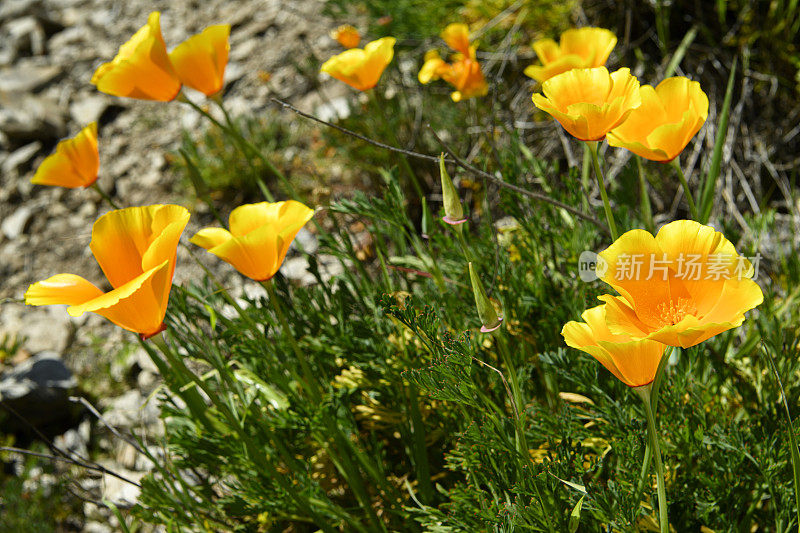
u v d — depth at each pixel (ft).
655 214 4.82
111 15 9.10
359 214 3.83
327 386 3.96
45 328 6.24
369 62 4.09
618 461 3.61
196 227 6.47
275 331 3.97
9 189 7.46
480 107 5.13
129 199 7.03
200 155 6.73
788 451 3.56
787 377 3.68
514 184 3.95
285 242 3.53
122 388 5.60
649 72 5.33
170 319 3.94
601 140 3.47
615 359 3.22
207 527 3.93
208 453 3.94
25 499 4.56
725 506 3.64
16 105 7.84
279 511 3.84
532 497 3.49
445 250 3.99
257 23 7.92
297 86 7.07
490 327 3.46
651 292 3.24
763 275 4.35
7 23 9.27
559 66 3.76
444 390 3.43
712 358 3.85
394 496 3.81
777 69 5.08
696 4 5.25
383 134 5.67
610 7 5.56
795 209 4.60
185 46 3.87
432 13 6.06
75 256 6.79
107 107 7.97
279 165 6.51
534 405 3.78
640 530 3.61
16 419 5.47
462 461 3.61
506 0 5.90
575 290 3.92
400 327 3.85
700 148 4.82
